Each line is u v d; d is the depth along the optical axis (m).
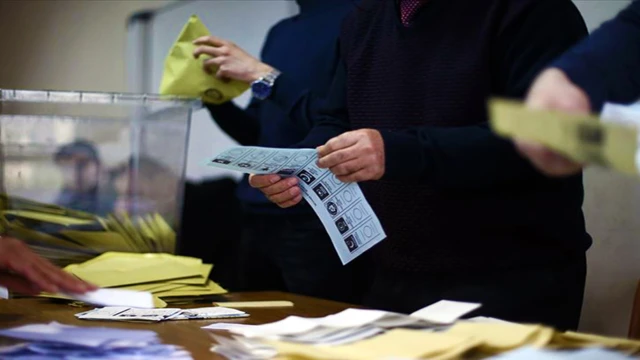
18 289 1.60
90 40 4.84
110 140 2.38
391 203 1.93
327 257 2.67
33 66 5.16
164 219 2.42
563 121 0.83
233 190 3.58
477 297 1.80
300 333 1.37
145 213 2.40
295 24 2.88
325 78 2.66
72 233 2.27
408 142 1.66
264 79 2.51
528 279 1.78
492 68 1.79
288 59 2.81
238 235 3.52
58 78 5.05
